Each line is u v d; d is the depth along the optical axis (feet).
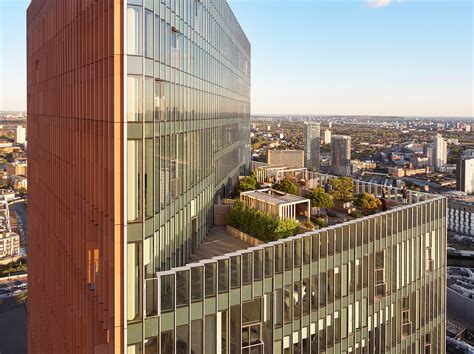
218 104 149.69
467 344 295.28
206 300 74.38
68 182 100.01
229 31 177.58
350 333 101.40
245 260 80.12
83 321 87.56
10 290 522.88
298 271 88.58
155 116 73.82
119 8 65.00
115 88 65.26
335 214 136.56
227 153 174.91
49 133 126.52
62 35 103.71
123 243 66.23
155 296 69.46
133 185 67.92
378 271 108.78
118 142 65.72
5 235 648.79
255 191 150.00
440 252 131.85
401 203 142.92
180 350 71.92
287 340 87.66
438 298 132.16
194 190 109.19
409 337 120.26
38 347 164.96
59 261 114.62
